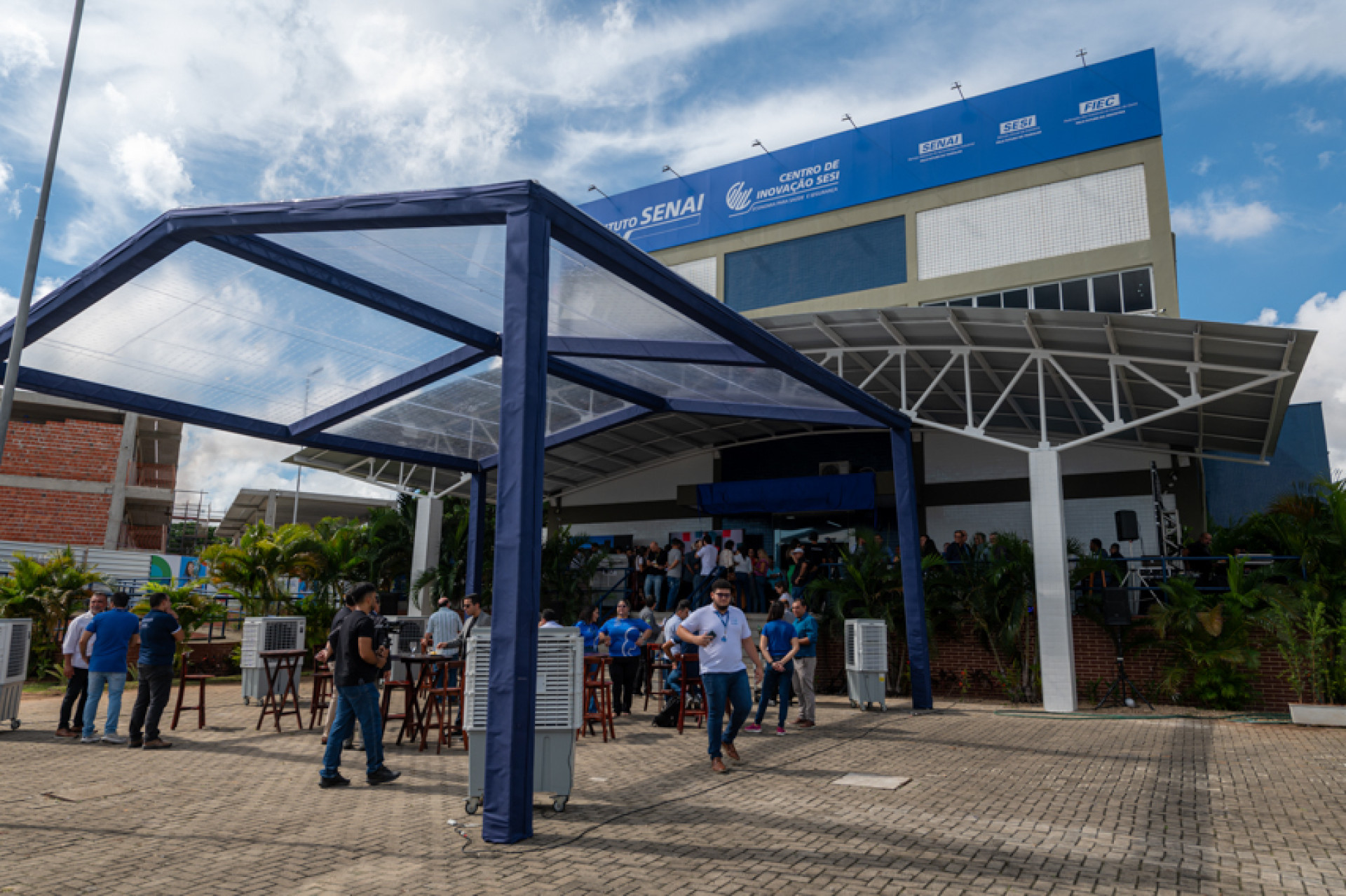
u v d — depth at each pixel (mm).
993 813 6266
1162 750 9344
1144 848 5324
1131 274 21094
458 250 8156
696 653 11414
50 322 9117
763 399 14117
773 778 7715
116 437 31062
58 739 10000
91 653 9688
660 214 28859
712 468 24625
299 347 10625
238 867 4922
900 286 24062
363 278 9109
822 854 5180
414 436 15094
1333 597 13195
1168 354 13703
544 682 6531
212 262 8461
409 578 20641
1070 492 20234
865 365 17516
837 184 25781
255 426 12969
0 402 8781
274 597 18531
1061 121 22719
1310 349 12297
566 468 25266
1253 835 5641
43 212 9484
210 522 43750
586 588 21703
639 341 10609
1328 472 20438
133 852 5258
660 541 25031
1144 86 21844
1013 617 14945
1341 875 4762
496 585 5988
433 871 4867
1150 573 16203
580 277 8773
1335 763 8422
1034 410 19422
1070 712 13102
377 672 7660
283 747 9477
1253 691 13648
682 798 6855
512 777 5566
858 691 13961
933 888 4523
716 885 4578
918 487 21797
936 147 24438
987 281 22812
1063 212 22250
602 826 5930
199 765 8375
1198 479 19062
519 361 6293
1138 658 14766
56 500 29812
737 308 26781
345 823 6035
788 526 23328
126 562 25500
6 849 5316
